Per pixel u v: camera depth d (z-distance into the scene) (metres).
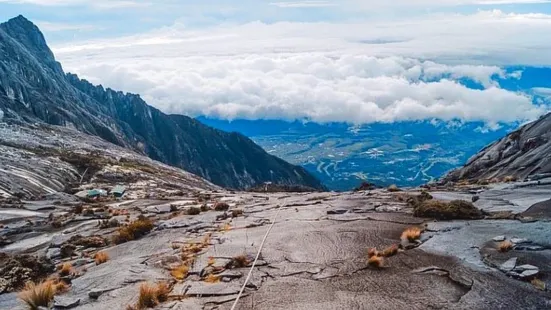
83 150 144.00
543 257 15.31
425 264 15.88
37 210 48.81
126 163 130.88
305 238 20.59
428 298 13.17
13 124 164.00
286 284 15.02
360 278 15.09
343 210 27.08
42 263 20.22
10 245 28.84
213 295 14.41
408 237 19.03
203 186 124.31
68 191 82.88
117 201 55.81
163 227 26.78
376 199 31.08
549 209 21.67
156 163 161.50
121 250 22.17
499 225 19.81
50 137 158.62
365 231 21.12
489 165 60.47
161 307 13.62
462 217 22.23
